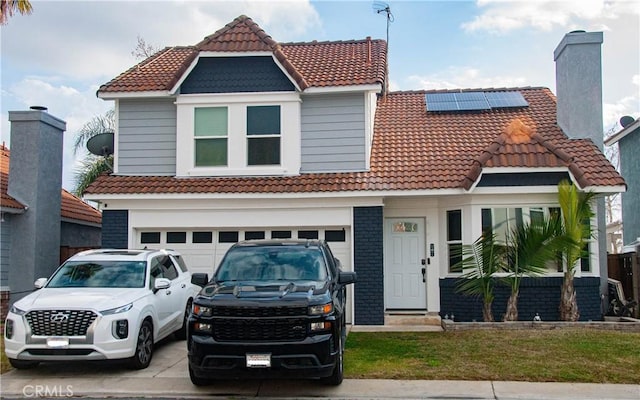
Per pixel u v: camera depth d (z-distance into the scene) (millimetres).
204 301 8094
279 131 14781
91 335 8875
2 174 17531
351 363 9641
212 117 14992
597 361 9508
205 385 8516
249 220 14219
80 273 10547
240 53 14656
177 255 12727
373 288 13812
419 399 7863
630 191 18156
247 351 7727
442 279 14414
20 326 8930
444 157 14711
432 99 18250
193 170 14742
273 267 9289
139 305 9633
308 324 7859
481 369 9156
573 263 13172
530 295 13703
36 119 16438
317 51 17109
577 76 15102
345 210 14031
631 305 14039
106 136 16922
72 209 19094
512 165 13375
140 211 14422
